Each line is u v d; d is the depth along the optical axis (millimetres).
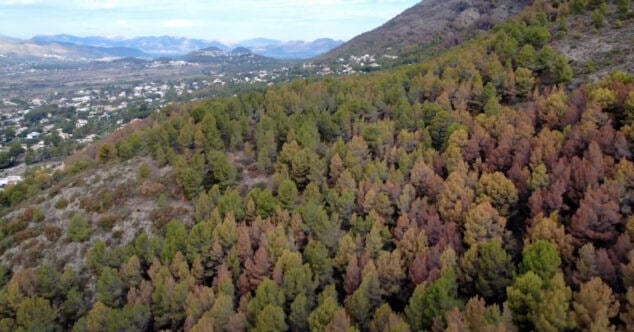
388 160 67688
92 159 111438
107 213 73188
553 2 118188
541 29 94000
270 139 77125
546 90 75250
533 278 35812
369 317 42719
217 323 43656
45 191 86000
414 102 85875
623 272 35938
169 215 69562
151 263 57812
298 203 62844
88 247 67438
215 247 54844
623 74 65500
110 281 53844
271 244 52094
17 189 91500
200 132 83750
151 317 50469
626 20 92750
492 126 66125
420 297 38906
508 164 58000
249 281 50875
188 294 47844
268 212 60438
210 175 77062
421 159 61625
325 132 80000
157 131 91000
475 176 55812
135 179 80688
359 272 47781
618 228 44250
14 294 53406
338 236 54438
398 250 48719
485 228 47688
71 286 58562
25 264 66688
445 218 52844
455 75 90000
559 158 54250
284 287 46375
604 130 53281
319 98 91938
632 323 31828
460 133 63562
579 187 48188
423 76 94875
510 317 34438
